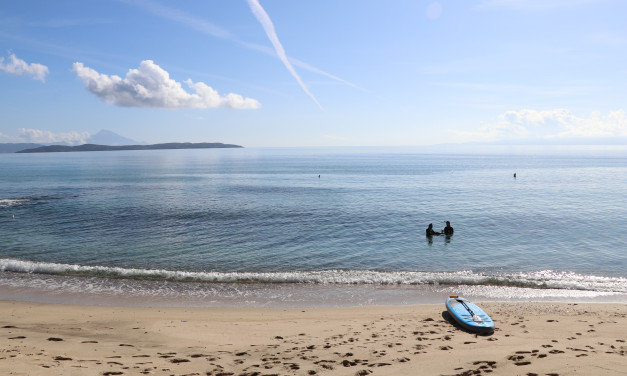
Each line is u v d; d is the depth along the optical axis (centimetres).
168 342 1421
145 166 19550
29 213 5228
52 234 3903
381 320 1731
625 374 1025
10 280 2444
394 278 2498
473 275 2573
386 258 3058
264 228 4222
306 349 1335
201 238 3728
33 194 7506
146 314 1831
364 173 13750
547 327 1573
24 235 3859
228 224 4447
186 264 2875
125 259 3000
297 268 2792
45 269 2664
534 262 2911
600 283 2381
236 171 15350
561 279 2483
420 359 1207
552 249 3278
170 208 5653
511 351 1257
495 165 18875
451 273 2647
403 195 7219
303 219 4766
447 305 1811
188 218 4834
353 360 1215
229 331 1566
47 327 1584
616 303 2006
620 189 7888
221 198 6838
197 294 2208
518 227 4216
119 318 1752
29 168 17675
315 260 2995
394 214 5122
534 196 6862
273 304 2045
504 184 9212
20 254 3130
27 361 1082
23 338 1385
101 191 8050
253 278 2500
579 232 3922
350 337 1477
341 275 2581
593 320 1667
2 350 1191
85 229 4159
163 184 9712
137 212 5303
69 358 1155
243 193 7644
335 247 3400
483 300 2106
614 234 3809
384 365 1161
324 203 6175
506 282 2403
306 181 10569
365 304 2047
